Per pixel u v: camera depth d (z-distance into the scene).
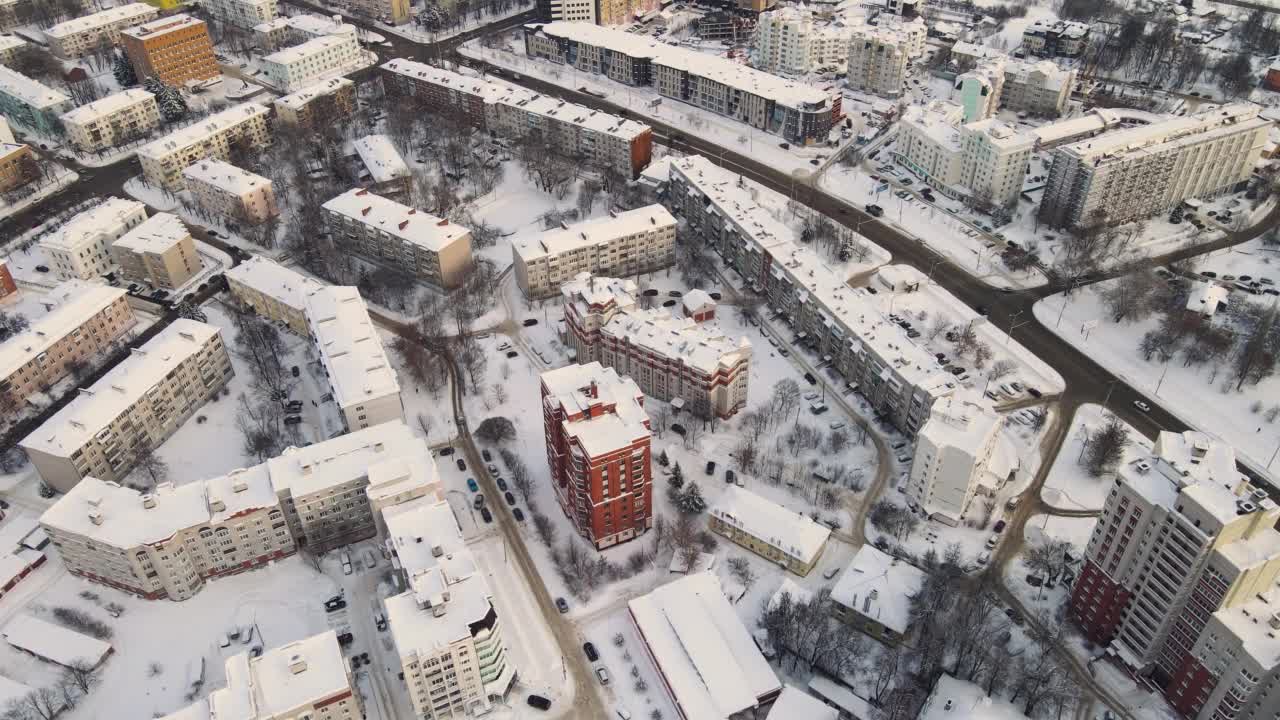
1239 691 197.88
